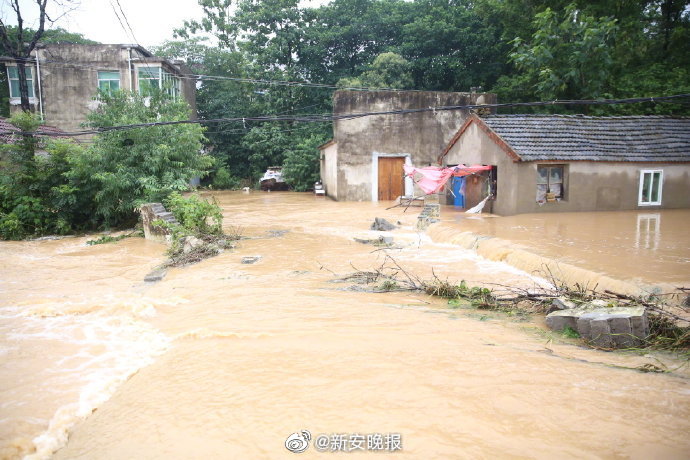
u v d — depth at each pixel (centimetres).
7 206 1558
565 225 1280
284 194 2981
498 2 2628
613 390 430
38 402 473
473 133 1728
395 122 2380
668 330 558
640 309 575
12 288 898
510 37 2730
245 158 3709
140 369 535
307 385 457
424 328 608
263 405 426
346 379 464
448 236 1228
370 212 1894
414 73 3284
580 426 375
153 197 1548
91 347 609
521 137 1559
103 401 472
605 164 1556
